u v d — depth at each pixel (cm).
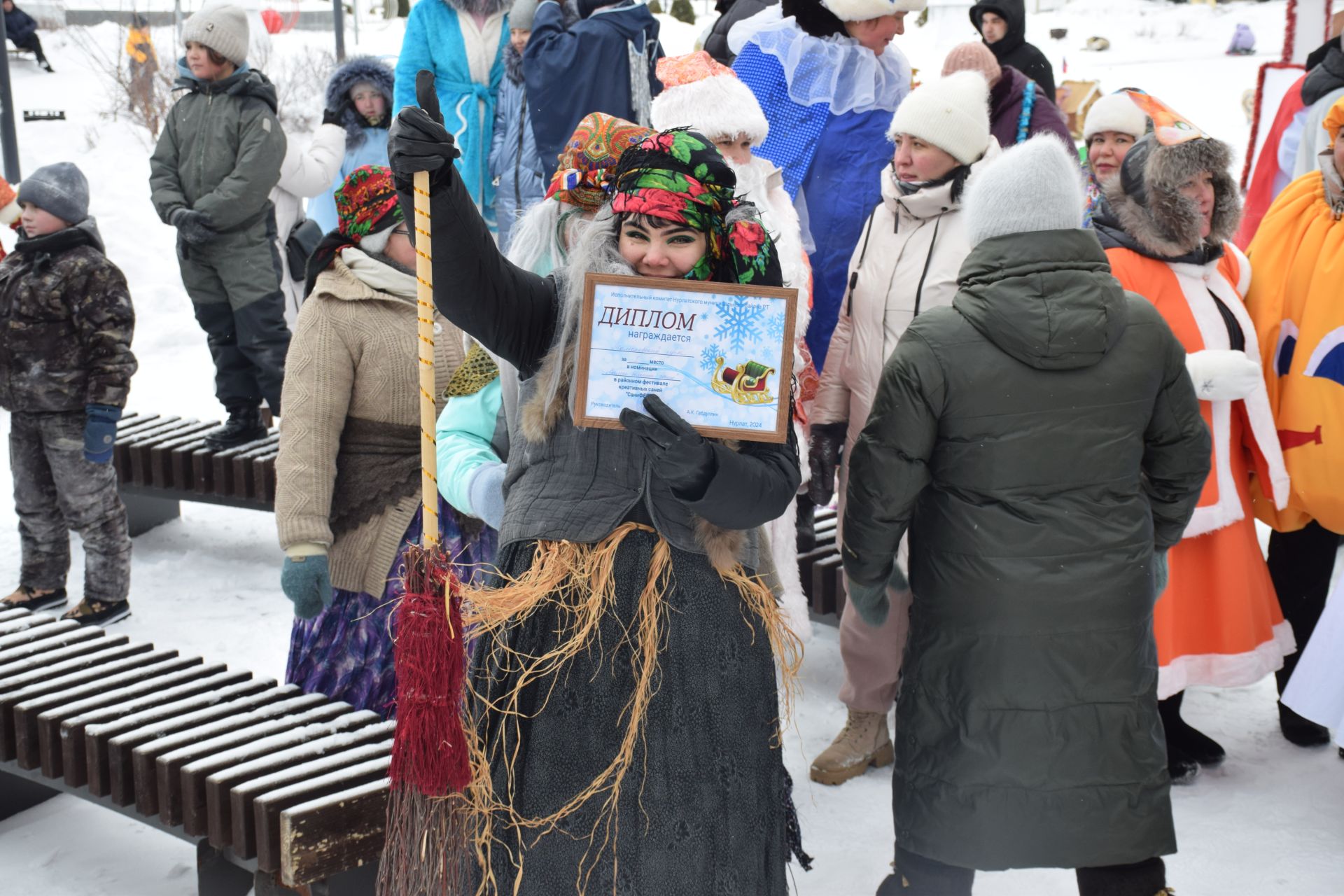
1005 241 272
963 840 270
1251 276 387
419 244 211
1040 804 266
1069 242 270
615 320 220
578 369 221
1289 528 388
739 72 477
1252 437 368
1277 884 318
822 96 466
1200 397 353
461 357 343
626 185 231
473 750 231
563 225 277
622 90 602
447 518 333
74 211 485
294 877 276
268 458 554
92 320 477
